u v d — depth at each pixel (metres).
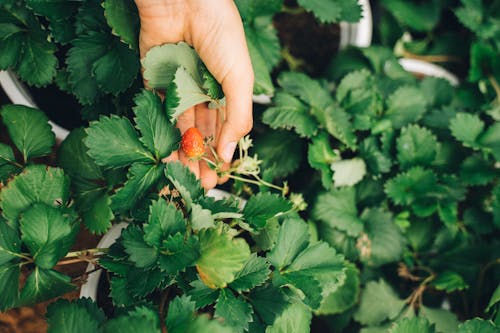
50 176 0.48
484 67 0.76
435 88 0.72
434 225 0.68
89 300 0.46
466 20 0.76
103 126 0.46
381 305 0.65
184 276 0.47
